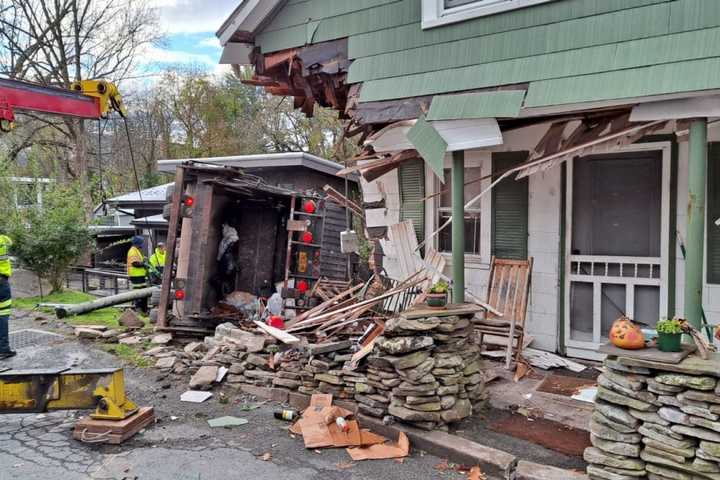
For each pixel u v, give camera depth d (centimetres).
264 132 2695
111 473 378
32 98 580
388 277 771
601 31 434
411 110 532
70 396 441
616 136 459
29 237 1138
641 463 325
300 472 378
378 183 807
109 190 1911
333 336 549
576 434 422
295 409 498
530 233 658
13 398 439
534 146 650
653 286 584
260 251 792
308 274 764
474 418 455
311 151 2445
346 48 599
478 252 712
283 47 667
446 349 445
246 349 574
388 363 433
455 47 513
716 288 538
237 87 2908
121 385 452
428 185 750
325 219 865
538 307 653
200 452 412
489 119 482
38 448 420
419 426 424
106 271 1416
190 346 641
